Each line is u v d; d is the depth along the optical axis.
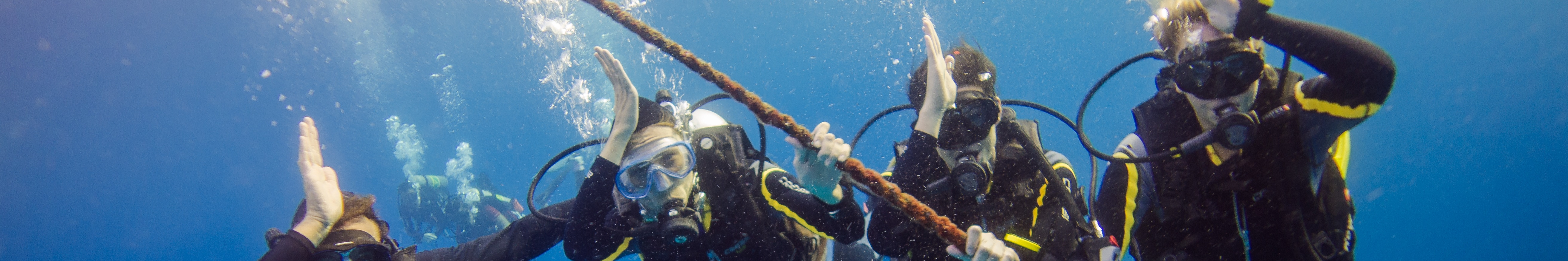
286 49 29.89
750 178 2.64
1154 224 2.24
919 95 2.35
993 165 2.25
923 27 2.10
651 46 1.79
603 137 2.58
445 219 9.23
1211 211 2.10
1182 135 2.07
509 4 22.50
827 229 2.68
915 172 2.14
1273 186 1.99
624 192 2.27
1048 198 2.27
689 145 2.33
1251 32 1.81
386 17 25.44
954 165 2.17
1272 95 2.02
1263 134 1.99
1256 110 2.03
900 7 13.30
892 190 1.83
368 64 27.48
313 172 2.13
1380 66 1.75
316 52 28.66
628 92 2.18
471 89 25.08
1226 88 1.90
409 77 26.39
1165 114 2.12
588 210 2.36
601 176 2.22
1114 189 2.20
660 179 2.27
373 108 29.66
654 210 2.36
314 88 30.23
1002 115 2.34
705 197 2.53
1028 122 2.61
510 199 9.26
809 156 2.03
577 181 8.52
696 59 1.76
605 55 2.17
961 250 1.79
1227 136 1.87
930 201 2.22
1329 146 1.99
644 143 2.31
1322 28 1.78
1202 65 1.89
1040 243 2.21
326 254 2.05
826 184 2.12
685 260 2.63
